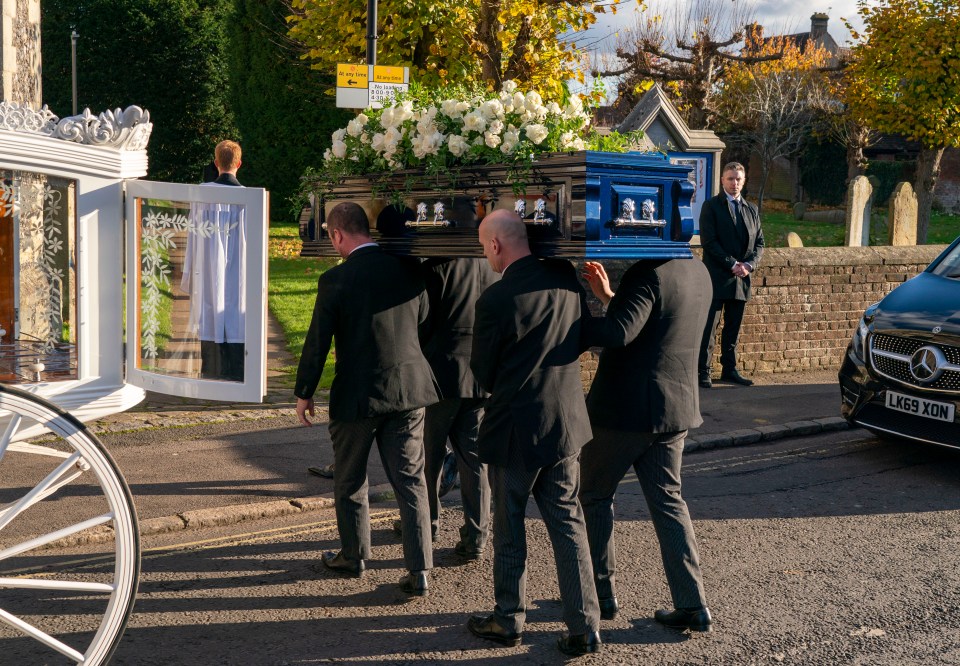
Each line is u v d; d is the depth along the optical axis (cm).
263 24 2466
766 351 986
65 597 433
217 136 3509
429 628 407
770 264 970
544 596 444
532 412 371
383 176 466
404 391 429
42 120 418
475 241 420
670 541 399
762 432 740
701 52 2416
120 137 434
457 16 1233
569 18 1234
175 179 3512
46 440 669
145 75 3447
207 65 3472
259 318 452
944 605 432
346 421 429
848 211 1344
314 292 1409
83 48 3438
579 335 384
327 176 501
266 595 439
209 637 396
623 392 391
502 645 391
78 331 437
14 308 450
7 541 488
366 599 437
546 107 422
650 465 401
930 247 1070
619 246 375
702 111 2433
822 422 773
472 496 481
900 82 2197
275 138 2538
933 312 651
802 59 3325
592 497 411
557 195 379
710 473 650
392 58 1277
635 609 428
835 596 441
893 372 654
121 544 333
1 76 826
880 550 502
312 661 376
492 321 372
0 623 406
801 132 3241
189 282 450
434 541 510
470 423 479
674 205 394
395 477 439
